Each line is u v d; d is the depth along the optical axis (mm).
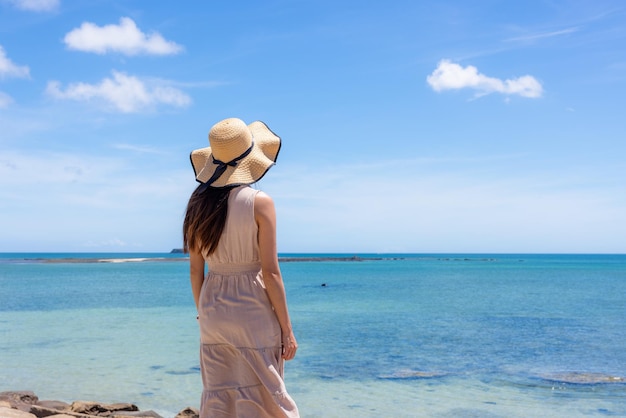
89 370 11914
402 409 9078
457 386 10711
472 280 57062
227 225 3246
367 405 9336
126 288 41562
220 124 3375
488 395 9992
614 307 27672
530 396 9906
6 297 32719
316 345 15719
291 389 10445
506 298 33469
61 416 7266
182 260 155750
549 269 94500
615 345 15688
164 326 19516
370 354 14219
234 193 3285
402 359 13492
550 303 29938
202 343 3365
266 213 3242
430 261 170875
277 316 3287
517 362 13102
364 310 26094
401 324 20672
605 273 75812
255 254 3277
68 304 28188
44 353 13969
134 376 11328
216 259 3297
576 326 20125
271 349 3242
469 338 17141
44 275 63719
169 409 9062
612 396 9922
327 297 34469
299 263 133625
